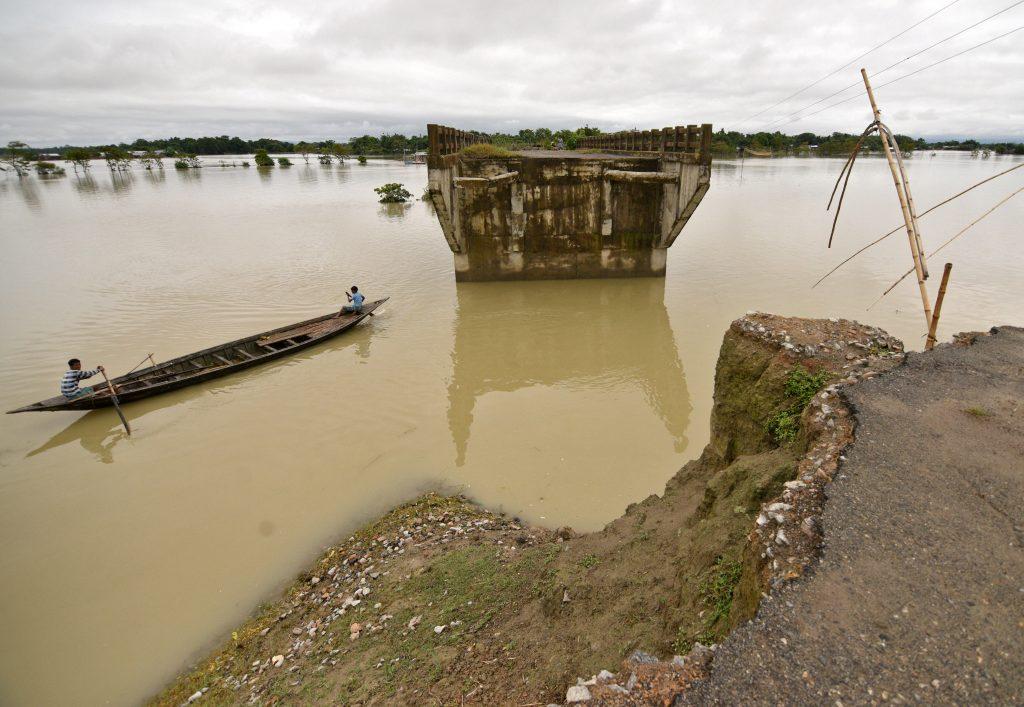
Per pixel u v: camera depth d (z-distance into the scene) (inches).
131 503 470.9
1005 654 145.5
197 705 293.7
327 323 840.9
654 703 146.5
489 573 333.7
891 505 198.1
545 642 259.8
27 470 520.4
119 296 992.9
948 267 304.3
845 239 1309.1
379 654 286.8
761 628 160.4
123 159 5172.2
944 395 261.3
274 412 608.1
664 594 252.8
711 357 722.2
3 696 315.6
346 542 414.9
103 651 339.9
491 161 1092.5
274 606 363.6
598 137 1808.6
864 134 359.9
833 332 330.6
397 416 595.5
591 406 607.5
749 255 1181.7
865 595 165.8
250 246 1397.6
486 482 481.1
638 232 1026.1
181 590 382.0
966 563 173.3
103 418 601.0
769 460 272.7
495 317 882.8
